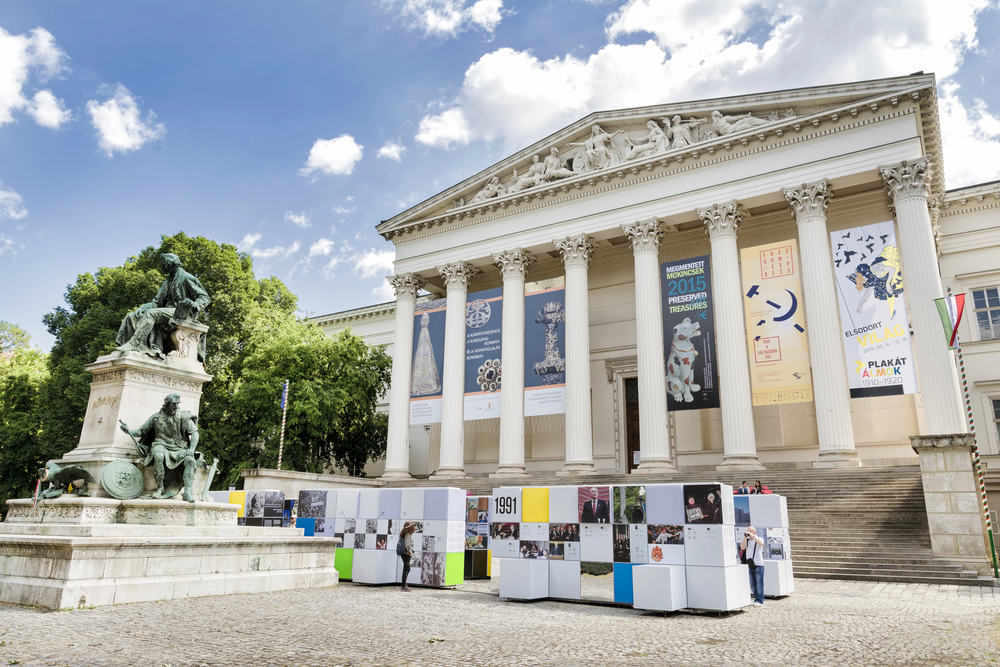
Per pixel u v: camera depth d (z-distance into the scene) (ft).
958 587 58.29
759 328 108.17
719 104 117.50
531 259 135.95
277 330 151.43
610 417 137.90
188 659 27.30
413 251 146.72
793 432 120.47
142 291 145.89
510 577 51.98
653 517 48.67
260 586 49.70
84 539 39.22
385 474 135.13
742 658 30.22
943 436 65.67
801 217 108.06
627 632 37.47
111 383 50.34
